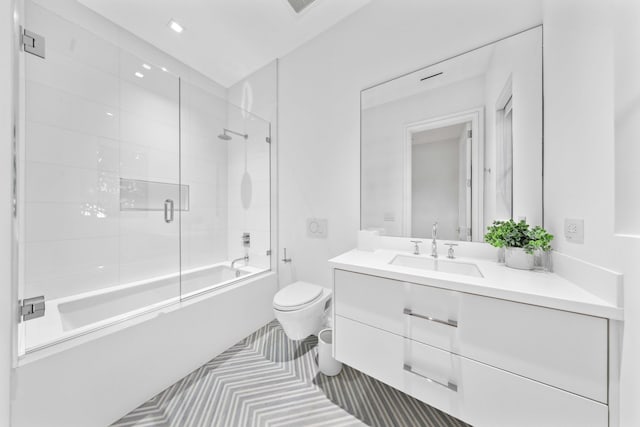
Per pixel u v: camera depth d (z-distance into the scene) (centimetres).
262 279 210
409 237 156
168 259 210
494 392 82
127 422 114
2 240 67
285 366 155
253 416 115
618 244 67
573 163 90
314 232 201
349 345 121
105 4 162
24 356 96
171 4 163
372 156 169
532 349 76
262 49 211
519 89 120
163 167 207
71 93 154
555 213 103
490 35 127
